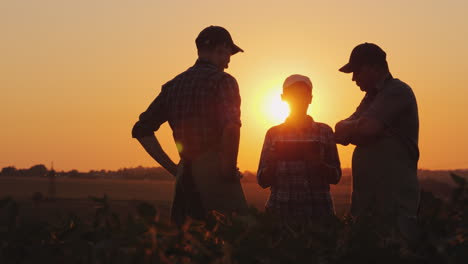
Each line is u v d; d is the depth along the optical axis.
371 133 3.77
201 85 3.43
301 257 1.32
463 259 1.19
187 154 3.41
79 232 1.45
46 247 1.39
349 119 4.27
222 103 3.39
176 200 3.41
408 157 3.79
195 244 1.32
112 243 1.25
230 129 3.31
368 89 4.14
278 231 1.51
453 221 1.27
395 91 3.85
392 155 3.78
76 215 1.45
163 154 3.77
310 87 4.39
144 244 1.21
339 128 3.98
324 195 4.26
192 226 1.48
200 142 3.38
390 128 3.78
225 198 3.31
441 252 1.21
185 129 3.42
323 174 4.29
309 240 1.46
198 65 3.56
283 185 4.29
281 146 4.33
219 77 3.45
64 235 1.47
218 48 3.58
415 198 3.73
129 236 1.26
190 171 3.36
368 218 1.56
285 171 4.29
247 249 1.28
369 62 4.02
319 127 4.38
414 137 3.82
